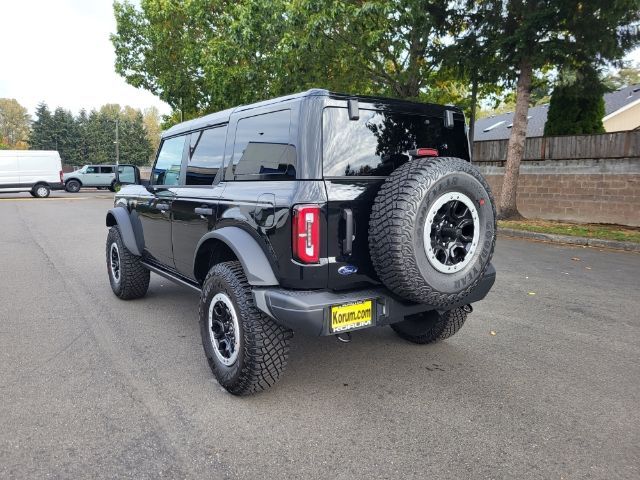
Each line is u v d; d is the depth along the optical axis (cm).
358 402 330
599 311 538
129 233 537
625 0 982
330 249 300
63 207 1986
